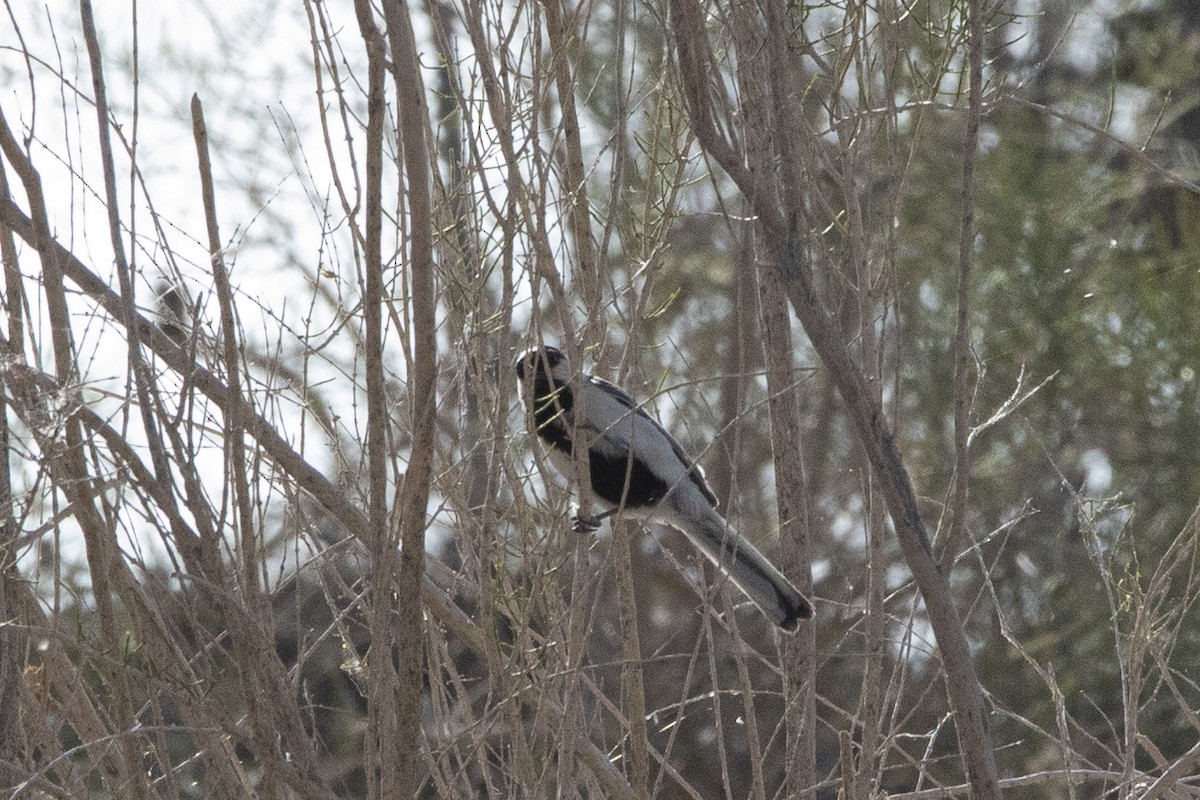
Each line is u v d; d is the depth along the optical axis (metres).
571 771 8.24
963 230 7.87
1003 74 10.38
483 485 10.26
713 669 8.93
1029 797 15.58
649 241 9.73
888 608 15.23
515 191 8.14
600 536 11.36
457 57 8.99
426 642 9.11
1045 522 17.55
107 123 7.49
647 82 10.80
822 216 10.35
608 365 10.96
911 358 18.52
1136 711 8.92
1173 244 20.19
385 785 7.63
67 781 8.02
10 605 8.20
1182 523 16.78
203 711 7.50
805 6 9.27
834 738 16.47
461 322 8.95
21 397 7.96
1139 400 17.81
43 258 8.03
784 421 10.75
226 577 7.77
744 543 10.73
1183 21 21.08
